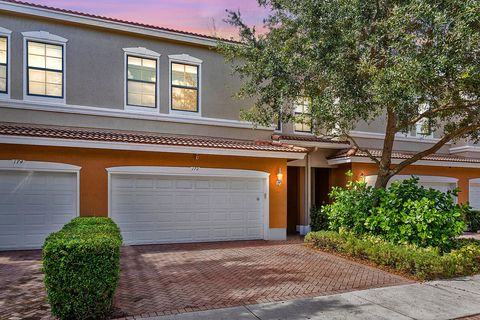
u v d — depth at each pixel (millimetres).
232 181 14469
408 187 11109
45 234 11789
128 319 5961
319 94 11133
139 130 14156
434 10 8805
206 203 13969
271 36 12195
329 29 10539
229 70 15867
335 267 9812
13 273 8789
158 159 13055
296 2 11297
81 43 13406
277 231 14914
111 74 13828
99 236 6559
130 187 12828
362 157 16297
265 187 14883
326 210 12945
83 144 11711
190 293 7418
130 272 9078
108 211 12305
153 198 13133
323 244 12141
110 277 6000
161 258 10773
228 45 13000
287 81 11133
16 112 12414
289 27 11586
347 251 10984
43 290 7461
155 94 14562
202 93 15328
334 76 10438
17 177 11609
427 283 8367
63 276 5711
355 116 11000
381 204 10898
